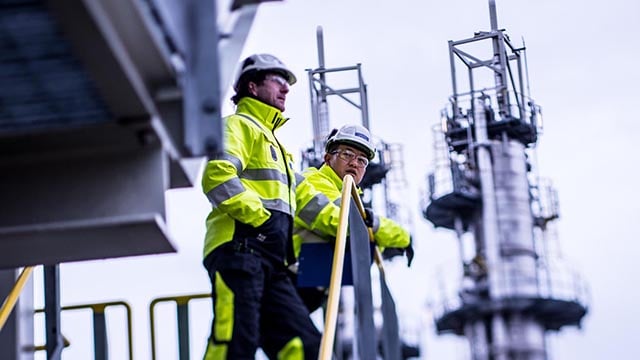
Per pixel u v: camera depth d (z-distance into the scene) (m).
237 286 8.83
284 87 9.49
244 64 9.48
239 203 8.77
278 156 9.40
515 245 38.44
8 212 6.66
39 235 6.76
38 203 6.67
